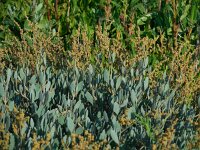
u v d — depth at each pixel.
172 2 5.78
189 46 5.32
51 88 4.32
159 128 3.94
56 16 6.12
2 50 5.29
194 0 5.96
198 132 3.88
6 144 3.46
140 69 4.68
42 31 5.84
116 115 4.06
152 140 3.72
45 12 6.24
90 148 3.54
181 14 5.90
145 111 4.27
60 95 4.30
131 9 6.03
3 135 3.62
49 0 6.34
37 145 3.42
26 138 3.68
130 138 3.87
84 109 4.06
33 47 5.17
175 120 4.02
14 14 6.09
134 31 6.00
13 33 6.06
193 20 5.88
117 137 3.63
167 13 5.91
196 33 5.87
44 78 4.24
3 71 4.88
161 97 4.34
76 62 4.89
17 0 6.27
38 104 4.25
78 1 6.31
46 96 4.08
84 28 5.80
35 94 4.13
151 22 6.20
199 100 4.45
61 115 3.99
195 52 5.41
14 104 4.17
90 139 3.57
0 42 5.95
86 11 6.20
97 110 4.29
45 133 3.71
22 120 3.64
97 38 5.46
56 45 5.35
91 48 5.57
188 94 4.58
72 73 4.61
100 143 3.59
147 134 3.79
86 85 4.51
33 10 6.04
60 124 3.91
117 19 5.96
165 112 4.20
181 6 5.91
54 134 3.77
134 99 4.09
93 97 4.32
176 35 5.75
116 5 5.97
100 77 4.50
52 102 4.35
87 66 4.96
